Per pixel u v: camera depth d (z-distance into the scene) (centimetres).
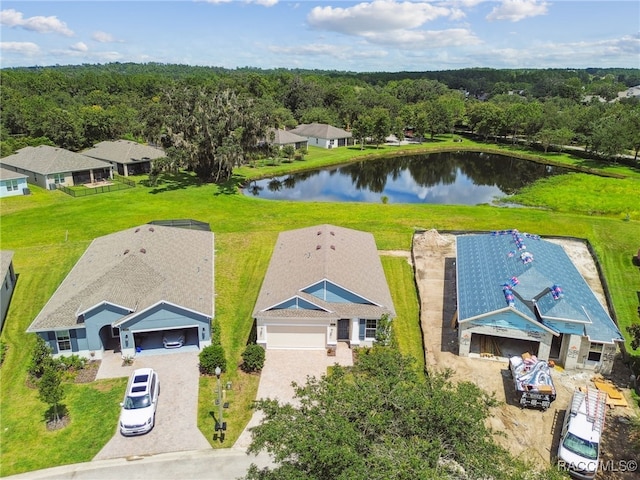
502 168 8744
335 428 1373
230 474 1902
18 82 13962
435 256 4034
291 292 2761
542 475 1466
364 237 3897
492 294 2800
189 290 2828
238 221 4928
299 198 6400
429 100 14625
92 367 2573
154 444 2050
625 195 6412
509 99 16075
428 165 9031
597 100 16050
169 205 5419
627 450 2047
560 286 2838
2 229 4566
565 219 5081
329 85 16300
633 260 4050
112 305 2569
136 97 13350
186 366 2584
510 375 2538
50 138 8400
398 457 1314
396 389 1559
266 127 6700
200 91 6531
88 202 5472
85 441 2064
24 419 2192
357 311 2756
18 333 2891
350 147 10381
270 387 2428
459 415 1440
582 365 2592
